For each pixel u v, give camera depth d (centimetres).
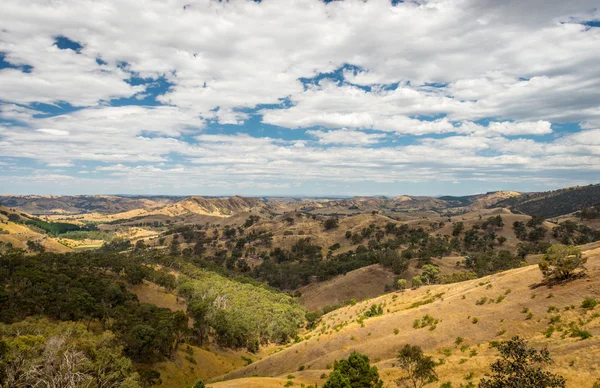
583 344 3528
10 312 8231
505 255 17338
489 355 4278
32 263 12200
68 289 10350
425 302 8500
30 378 4366
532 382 2364
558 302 4834
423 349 5434
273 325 11962
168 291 14312
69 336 5797
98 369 5053
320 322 12550
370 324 7375
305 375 5950
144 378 6475
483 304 6016
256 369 7812
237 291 14975
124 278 13638
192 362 8738
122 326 8544
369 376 4097
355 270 19138
